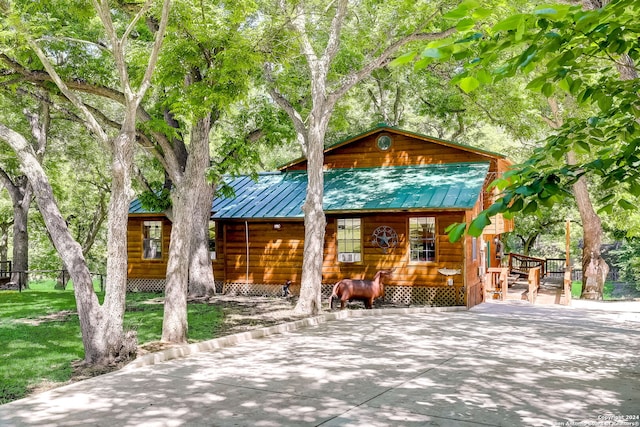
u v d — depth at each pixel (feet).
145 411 22.97
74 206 122.42
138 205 75.20
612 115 13.94
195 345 35.96
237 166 56.13
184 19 36.45
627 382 27.37
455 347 36.70
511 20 9.57
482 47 11.45
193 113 37.19
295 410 22.94
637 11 11.51
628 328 45.21
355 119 109.91
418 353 34.73
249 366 31.37
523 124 80.89
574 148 14.17
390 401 24.11
